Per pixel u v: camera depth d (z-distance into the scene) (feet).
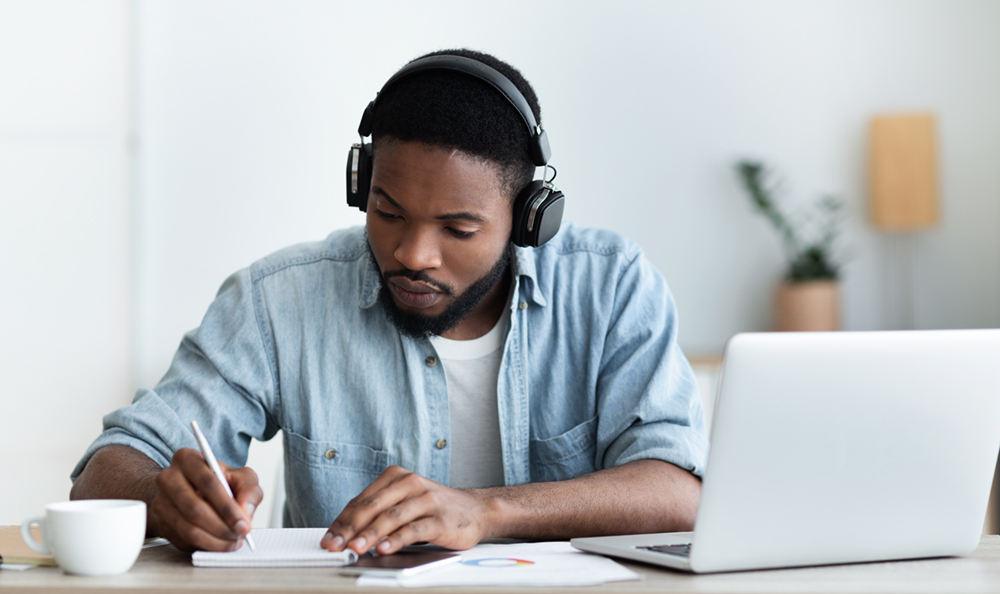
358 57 9.26
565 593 2.25
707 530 2.48
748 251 9.48
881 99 9.50
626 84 9.48
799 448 2.53
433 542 2.78
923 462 2.70
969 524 2.82
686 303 9.48
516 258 4.23
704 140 9.50
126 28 8.61
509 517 3.03
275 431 4.45
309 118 9.21
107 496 3.26
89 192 8.50
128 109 8.64
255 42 9.15
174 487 2.75
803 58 9.52
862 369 2.57
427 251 3.46
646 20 9.48
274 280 4.30
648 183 9.49
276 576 2.42
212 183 9.09
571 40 9.45
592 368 4.25
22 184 8.38
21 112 8.38
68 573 2.48
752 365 2.44
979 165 9.45
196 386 4.01
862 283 9.53
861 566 2.70
